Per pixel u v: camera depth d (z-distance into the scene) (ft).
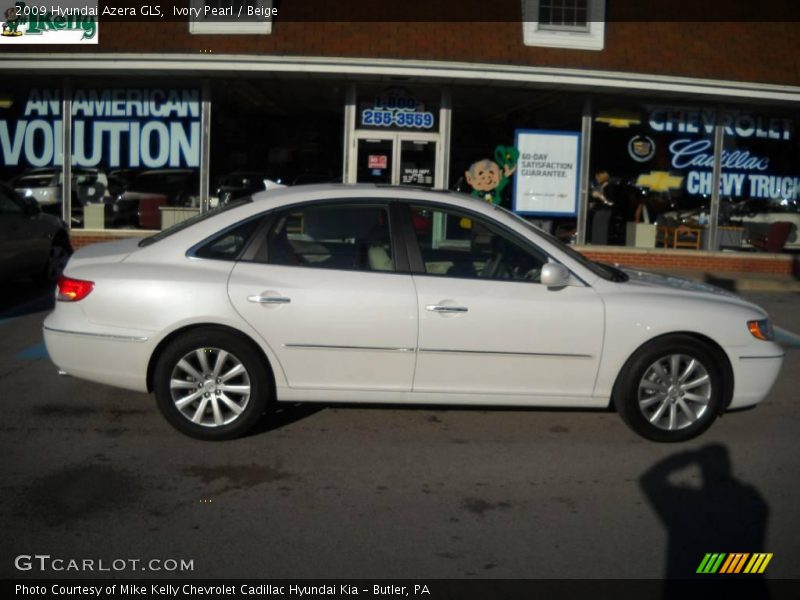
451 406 23.25
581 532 15.99
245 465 18.76
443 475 18.56
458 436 21.02
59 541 15.11
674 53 48.96
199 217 21.03
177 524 15.88
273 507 16.70
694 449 20.57
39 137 49.62
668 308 20.35
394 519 16.33
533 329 19.90
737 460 19.90
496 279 20.12
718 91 48.32
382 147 50.16
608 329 20.11
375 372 19.84
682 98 50.75
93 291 19.56
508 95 50.14
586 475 18.76
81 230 49.78
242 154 50.39
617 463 19.53
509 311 19.80
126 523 15.87
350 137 50.03
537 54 47.42
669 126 51.39
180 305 19.29
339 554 14.89
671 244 52.06
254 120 50.47
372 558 14.78
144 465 18.60
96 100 49.39
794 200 52.95
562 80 46.65
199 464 18.74
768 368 21.04
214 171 50.03
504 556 14.98
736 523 16.53
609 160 51.24
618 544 15.55
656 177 51.70
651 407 20.68
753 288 48.06
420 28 47.24
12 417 21.49
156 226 50.03
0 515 16.03
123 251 20.48
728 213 52.44
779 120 52.44
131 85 49.26
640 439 21.17
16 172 49.85
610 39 48.85
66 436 20.24
